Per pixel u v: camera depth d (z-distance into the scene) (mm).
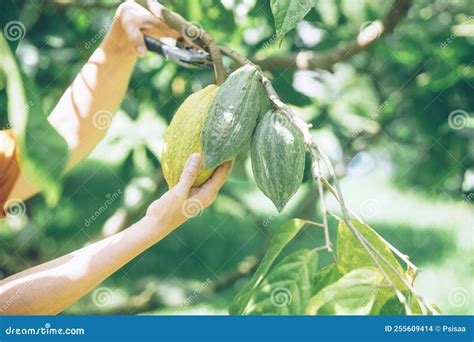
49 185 856
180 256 4023
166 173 1194
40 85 2365
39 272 1250
